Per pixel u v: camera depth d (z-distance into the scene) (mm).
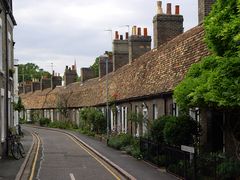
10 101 27922
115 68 44625
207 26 12961
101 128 43188
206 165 14273
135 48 38531
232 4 12164
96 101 46625
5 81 23938
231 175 13000
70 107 59469
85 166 21438
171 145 18172
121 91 36094
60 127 61125
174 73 23391
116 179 17281
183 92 13742
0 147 21969
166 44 29203
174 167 17156
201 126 17656
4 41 23859
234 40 10758
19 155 23484
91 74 61406
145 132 26016
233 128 14648
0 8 20938
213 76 11836
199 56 20719
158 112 25141
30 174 18531
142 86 29438
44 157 25609
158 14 30609
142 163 21547
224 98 11461
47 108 70438
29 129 61094
